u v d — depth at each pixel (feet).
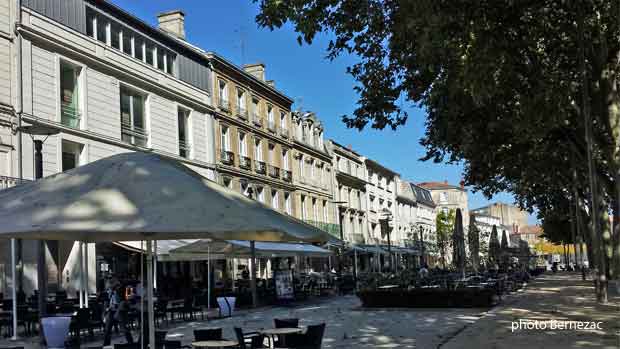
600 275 61.11
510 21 41.88
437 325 51.03
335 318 60.75
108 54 85.35
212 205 18.10
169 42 101.14
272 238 22.12
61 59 77.15
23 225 16.89
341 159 184.44
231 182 117.50
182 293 81.82
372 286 73.82
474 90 38.32
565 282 110.52
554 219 184.34
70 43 78.23
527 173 87.51
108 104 84.94
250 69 144.87
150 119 94.32
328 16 42.93
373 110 48.65
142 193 18.39
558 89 46.96
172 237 21.99
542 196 126.31
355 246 151.43
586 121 52.03
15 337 48.75
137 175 19.26
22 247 68.49
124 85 88.69
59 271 73.87
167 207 17.78
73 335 51.98
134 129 90.89
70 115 78.54
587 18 46.93
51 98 74.90
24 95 70.69
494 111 57.00
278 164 140.97
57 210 17.46
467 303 66.69
